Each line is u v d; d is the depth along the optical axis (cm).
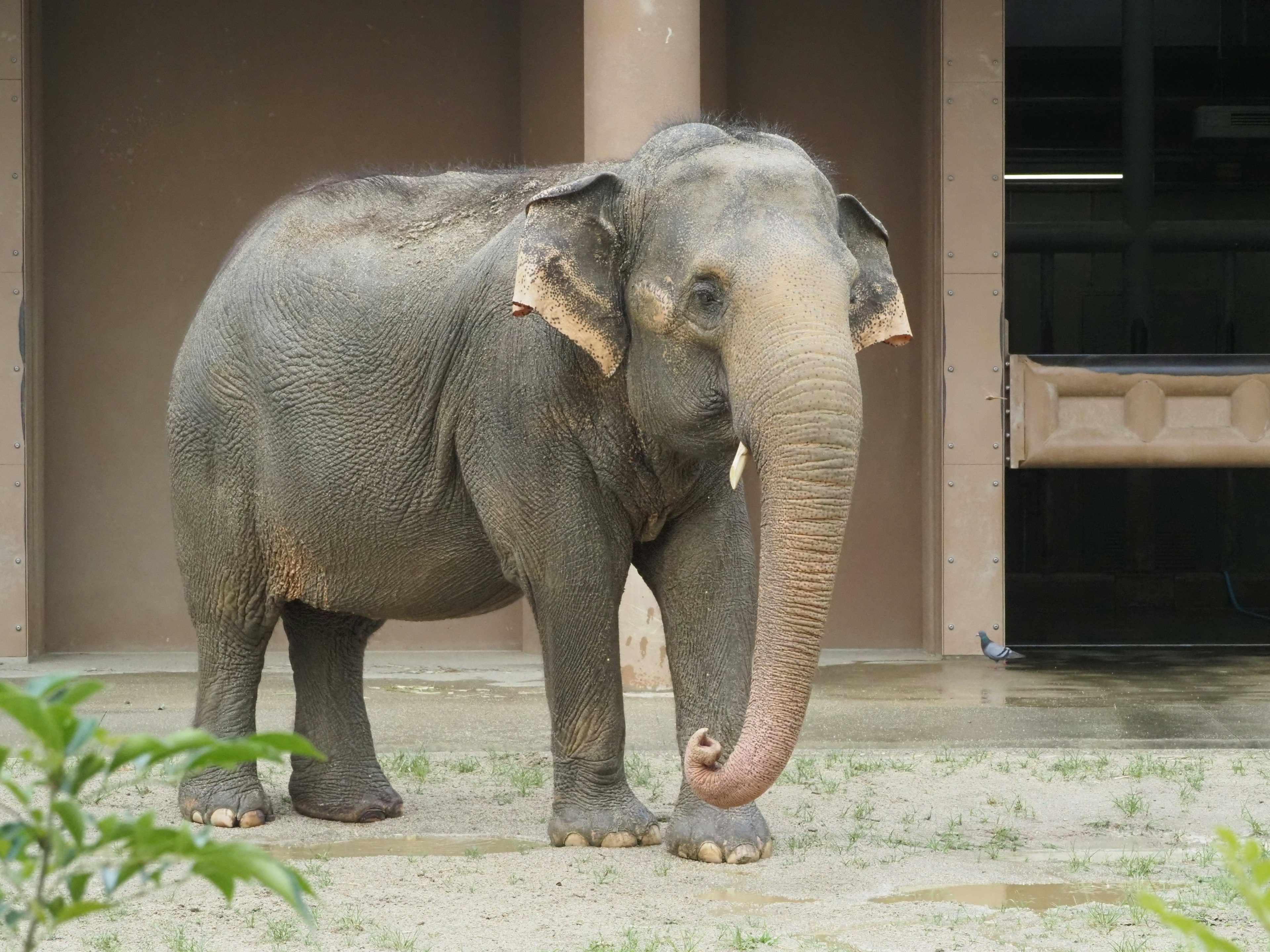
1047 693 1452
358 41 1812
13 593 1683
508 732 1238
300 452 878
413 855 830
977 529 1720
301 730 957
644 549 838
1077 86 2903
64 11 1788
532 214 747
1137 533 3206
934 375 1752
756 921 678
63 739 232
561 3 1767
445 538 863
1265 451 1703
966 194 1720
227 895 249
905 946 635
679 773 1077
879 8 1827
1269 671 1636
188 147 1800
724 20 1802
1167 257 3328
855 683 1526
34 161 1733
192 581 943
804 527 654
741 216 712
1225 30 2936
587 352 742
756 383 672
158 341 1800
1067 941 643
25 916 246
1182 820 917
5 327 1683
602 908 703
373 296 872
